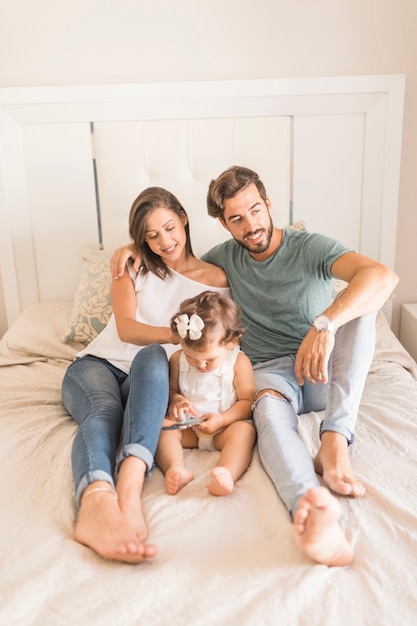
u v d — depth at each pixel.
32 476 1.20
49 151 2.15
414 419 1.39
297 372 1.32
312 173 2.16
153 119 2.12
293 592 0.85
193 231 2.18
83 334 1.89
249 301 1.60
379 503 1.07
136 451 1.14
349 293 1.30
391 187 2.15
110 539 0.94
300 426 1.37
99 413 1.27
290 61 2.12
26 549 0.96
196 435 1.34
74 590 0.88
